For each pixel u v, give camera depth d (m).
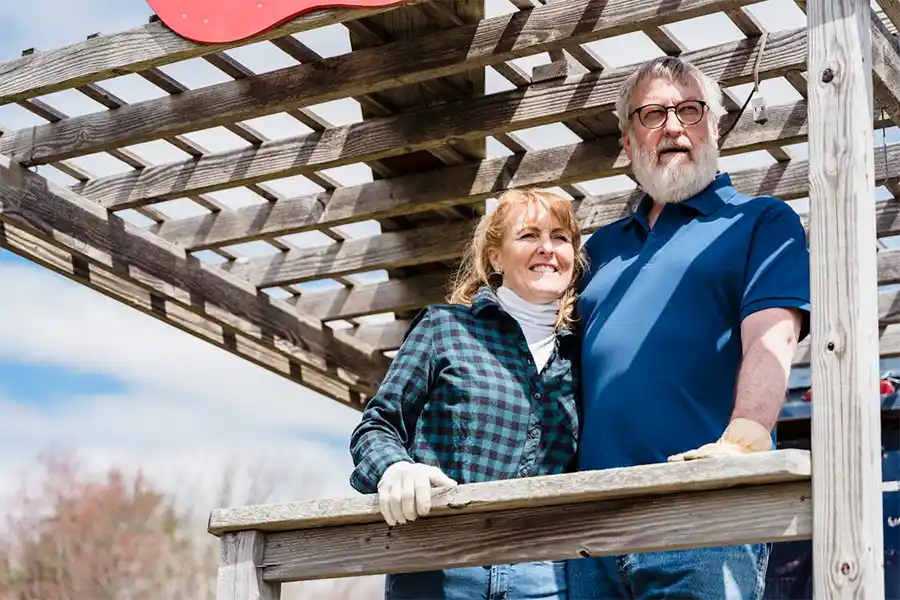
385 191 5.62
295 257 6.31
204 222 6.05
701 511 2.74
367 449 3.15
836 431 2.71
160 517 23.00
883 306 6.06
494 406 3.26
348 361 6.82
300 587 19.22
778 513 2.68
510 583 3.25
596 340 3.35
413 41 4.74
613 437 3.22
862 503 2.62
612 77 4.79
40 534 22.00
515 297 3.46
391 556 3.05
